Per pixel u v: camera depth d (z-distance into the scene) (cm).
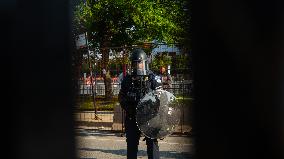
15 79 279
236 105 246
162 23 2106
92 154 891
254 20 240
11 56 278
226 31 243
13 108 278
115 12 2252
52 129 287
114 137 1135
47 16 284
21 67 280
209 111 251
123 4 2188
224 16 243
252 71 242
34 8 280
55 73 291
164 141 952
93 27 2200
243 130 247
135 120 614
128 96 609
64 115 294
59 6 287
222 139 251
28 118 281
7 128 277
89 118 1352
